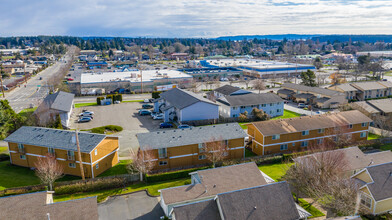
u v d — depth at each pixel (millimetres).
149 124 65062
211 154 43500
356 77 127000
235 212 26203
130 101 88250
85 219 26219
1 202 26969
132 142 53594
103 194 36031
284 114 74750
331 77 124500
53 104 63531
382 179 32375
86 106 82062
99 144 40781
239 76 133750
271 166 44688
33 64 197625
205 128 46875
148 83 105125
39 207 26828
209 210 26656
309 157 37406
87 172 40000
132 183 39125
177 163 43406
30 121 57438
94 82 101500
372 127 64500
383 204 31344
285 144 49531
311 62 191250
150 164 39750
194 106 65062
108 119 69000
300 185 35812
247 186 33188
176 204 30656
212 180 33719
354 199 30688
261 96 73938
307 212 29484
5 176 40312
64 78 134500
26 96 94250
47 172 35906
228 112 70000
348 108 68500
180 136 44281
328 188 32125
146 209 32656
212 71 136375
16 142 43094
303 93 88875
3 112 53438
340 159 36156
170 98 72812
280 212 27094
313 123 52000
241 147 46781
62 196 35594
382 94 92625
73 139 40969
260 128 48688
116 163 45094
